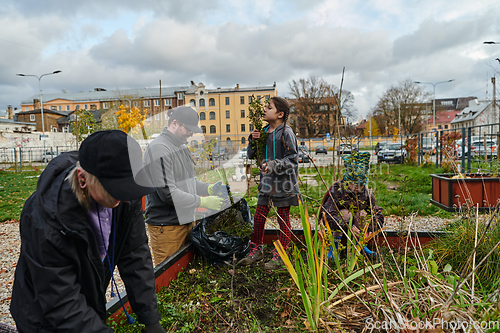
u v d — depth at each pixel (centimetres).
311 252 180
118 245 143
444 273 247
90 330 115
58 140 3525
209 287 246
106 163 104
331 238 224
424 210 565
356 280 237
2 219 653
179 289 242
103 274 131
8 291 338
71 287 115
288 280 250
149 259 155
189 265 285
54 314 111
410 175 987
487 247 238
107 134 109
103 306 139
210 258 281
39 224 109
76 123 770
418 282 214
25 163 2656
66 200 112
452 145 1020
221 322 202
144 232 154
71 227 110
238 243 280
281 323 198
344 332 176
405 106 4422
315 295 181
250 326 192
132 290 150
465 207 325
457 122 7194
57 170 119
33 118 5800
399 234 294
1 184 1273
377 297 191
